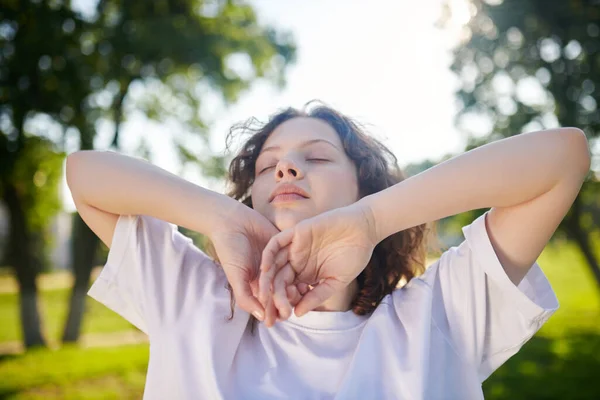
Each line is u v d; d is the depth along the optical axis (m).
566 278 21.23
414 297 1.32
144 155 10.98
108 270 1.29
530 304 1.18
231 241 1.11
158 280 1.30
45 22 9.49
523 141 1.13
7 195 11.04
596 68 10.38
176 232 1.40
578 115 10.37
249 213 1.16
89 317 15.36
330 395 1.20
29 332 10.78
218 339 1.23
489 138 11.11
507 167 1.11
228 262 1.09
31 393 6.50
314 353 1.26
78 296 11.16
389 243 1.53
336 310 1.36
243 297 1.06
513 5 10.52
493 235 1.23
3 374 7.44
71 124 10.19
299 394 1.19
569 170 1.11
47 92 9.81
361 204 1.10
